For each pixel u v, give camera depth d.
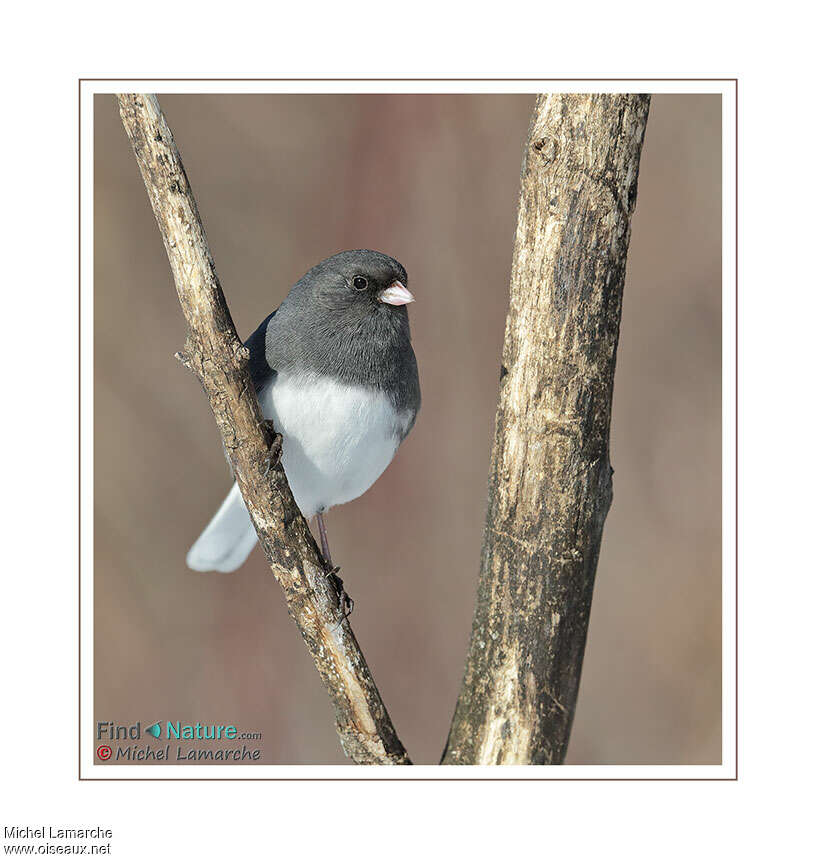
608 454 5.30
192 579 10.71
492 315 10.70
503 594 5.45
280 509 5.70
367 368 6.88
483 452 10.66
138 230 10.96
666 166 10.80
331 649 5.88
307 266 10.83
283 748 10.12
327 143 10.98
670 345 10.73
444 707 10.15
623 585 10.42
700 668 10.07
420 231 10.80
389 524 10.66
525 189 5.05
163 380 10.93
